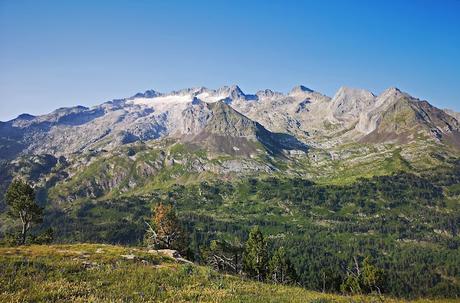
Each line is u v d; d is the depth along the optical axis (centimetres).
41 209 8981
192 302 2464
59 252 4328
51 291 2491
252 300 2634
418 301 4322
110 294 2511
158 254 4950
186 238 9256
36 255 4012
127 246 5888
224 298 2648
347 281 9838
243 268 9856
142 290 2702
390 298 4128
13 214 8731
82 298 2378
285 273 10138
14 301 2236
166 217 8806
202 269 3941
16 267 3144
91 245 5359
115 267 3588
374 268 9462
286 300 2780
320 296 3359
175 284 3048
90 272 3250
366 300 3512
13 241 8562
